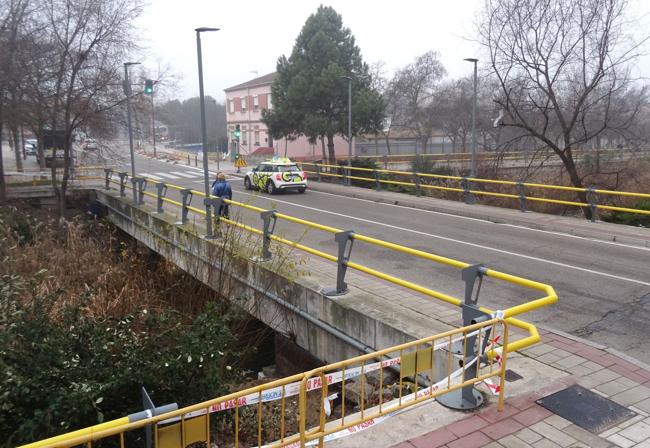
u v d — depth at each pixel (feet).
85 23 66.28
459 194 68.18
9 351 14.43
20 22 64.23
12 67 64.23
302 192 81.71
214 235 33.27
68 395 13.37
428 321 20.89
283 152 168.96
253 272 28.81
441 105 170.81
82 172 101.30
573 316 24.32
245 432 17.62
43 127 75.51
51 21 65.46
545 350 19.33
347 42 106.01
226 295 27.48
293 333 26.94
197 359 15.80
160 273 32.42
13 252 35.83
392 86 175.22
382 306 22.88
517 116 67.56
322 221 53.78
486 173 80.94
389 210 61.77
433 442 13.33
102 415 13.47
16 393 13.28
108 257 36.35
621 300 26.68
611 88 60.18
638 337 21.67
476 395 15.07
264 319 29.07
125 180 74.74
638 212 43.73
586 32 57.82
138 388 15.53
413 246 40.98
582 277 31.19
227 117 207.00
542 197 63.72
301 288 26.02
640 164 76.95
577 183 61.62
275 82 108.47
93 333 16.57
